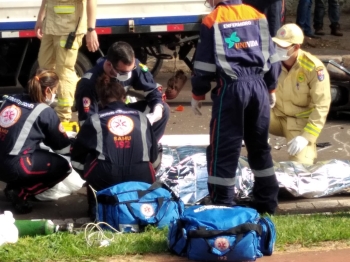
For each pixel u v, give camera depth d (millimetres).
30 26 8469
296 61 6207
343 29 13188
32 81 5590
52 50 7441
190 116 8750
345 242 4781
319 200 5984
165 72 11062
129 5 8578
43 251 4555
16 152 5484
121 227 4965
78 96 5652
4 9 8406
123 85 5766
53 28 7230
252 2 8852
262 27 5027
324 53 11289
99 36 8883
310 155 6242
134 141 5293
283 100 6375
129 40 8969
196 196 5715
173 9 8641
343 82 8445
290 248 4672
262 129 5164
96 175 5270
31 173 5566
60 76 7352
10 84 9023
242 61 4938
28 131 5523
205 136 7254
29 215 5676
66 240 4719
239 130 5055
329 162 6188
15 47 8820
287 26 6180
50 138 5637
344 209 5828
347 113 8539
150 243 4680
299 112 6340
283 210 5785
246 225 4332
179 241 4473
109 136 5270
